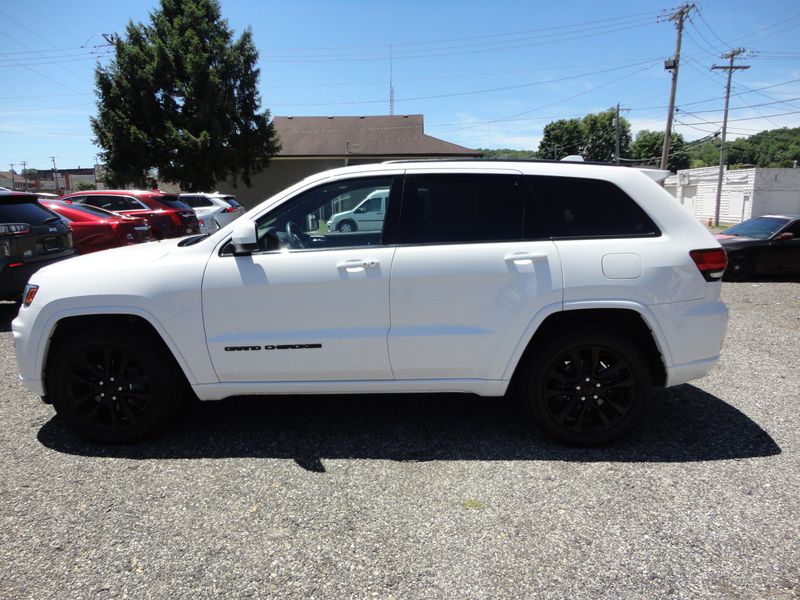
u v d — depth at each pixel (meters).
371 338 3.40
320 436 3.74
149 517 2.81
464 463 3.35
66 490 3.07
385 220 3.48
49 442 3.67
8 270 6.64
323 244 3.53
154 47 25.73
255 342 3.42
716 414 4.05
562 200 3.46
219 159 26.66
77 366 3.54
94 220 9.49
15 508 2.89
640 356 3.40
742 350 5.81
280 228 3.56
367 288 3.37
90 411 3.59
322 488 3.08
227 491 3.06
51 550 2.56
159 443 3.65
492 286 3.35
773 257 11.05
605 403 3.51
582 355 3.45
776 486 3.05
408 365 3.45
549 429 3.50
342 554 2.53
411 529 2.71
